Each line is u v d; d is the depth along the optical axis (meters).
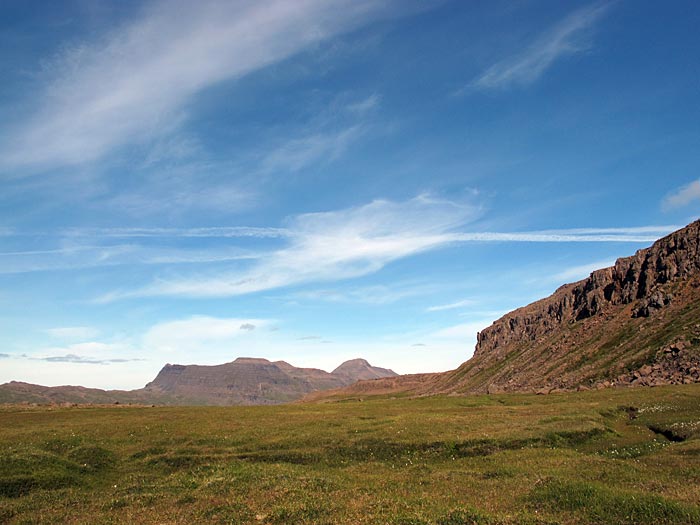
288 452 40.94
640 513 19.31
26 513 25.11
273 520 21.05
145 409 80.62
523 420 50.59
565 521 19.59
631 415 56.47
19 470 32.56
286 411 71.81
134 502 26.06
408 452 40.75
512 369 190.12
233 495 25.62
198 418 62.25
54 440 44.03
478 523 19.33
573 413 54.19
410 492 26.38
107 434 49.09
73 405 96.75
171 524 21.34
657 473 26.91
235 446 43.41
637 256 176.12
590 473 28.11
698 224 155.75
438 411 66.38
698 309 119.75
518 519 19.83
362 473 34.41
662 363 99.12
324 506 22.48
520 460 34.66
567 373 136.50
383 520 19.84
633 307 157.12
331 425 52.94
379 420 55.81
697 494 21.41
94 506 25.69
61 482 32.41
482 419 53.25
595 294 186.00
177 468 37.84
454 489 27.00
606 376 112.50
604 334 152.50
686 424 43.19
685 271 146.25
